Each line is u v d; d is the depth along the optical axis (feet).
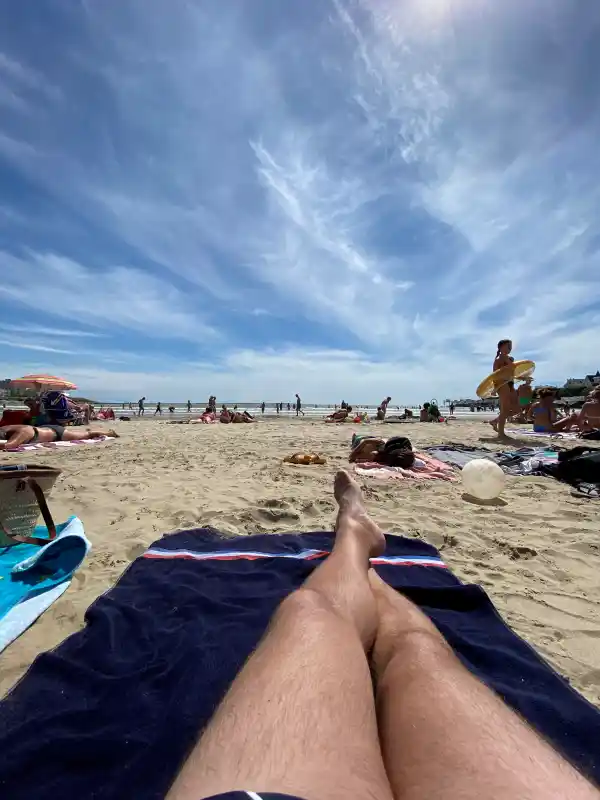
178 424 59.47
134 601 6.98
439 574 8.21
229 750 2.63
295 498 13.47
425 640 4.22
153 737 4.23
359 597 4.61
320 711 2.92
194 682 4.91
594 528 11.37
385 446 20.17
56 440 29.32
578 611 7.30
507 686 5.11
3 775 3.80
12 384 44.42
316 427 50.72
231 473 17.85
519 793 2.44
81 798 3.63
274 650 3.49
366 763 2.66
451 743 2.87
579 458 16.85
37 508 9.57
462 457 22.58
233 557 8.66
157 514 11.95
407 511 12.68
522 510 12.98
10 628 6.22
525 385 48.26
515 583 8.27
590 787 2.59
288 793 2.25
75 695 4.85
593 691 5.36
